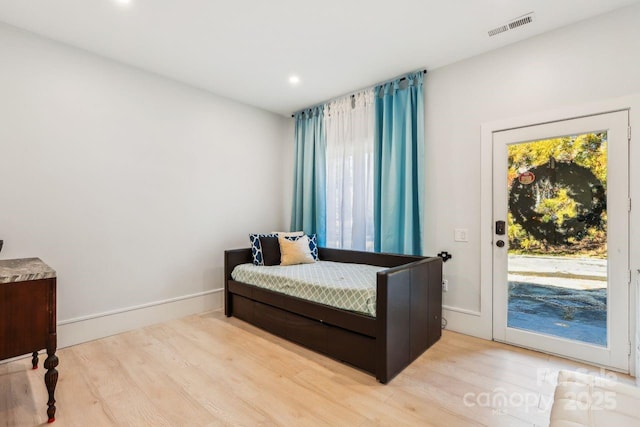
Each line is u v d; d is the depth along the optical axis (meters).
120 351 2.41
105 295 2.70
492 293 2.62
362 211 3.44
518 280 2.53
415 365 2.20
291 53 2.67
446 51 2.64
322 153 3.85
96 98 2.65
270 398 1.80
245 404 1.75
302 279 2.61
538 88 2.40
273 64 2.86
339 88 3.39
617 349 2.10
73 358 2.29
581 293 2.26
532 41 2.42
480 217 2.69
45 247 2.39
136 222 2.89
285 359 2.29
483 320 2.66
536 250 2.45
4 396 1.82
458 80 2.80
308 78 3.14
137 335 2.73
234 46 2.56
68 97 2.51
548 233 2.40
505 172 2.57
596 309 2.21
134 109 2.88
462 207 2.79
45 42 2.40
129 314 2.84
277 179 4.25
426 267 2.46
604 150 2.17
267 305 2.84
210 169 3.48
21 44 2.29
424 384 1.95
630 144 2.06
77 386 1.92
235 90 3.45
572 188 2.30
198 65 2.88
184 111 3.25
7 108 2.24
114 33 2.36
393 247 3.10
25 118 2.31
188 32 2.36
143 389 1.89
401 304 2.10
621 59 2.08
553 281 2.38
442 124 2.90
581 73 2.23
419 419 1.62
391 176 3.11
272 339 2.67
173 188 3.16
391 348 2.00
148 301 2.98
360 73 3.04
